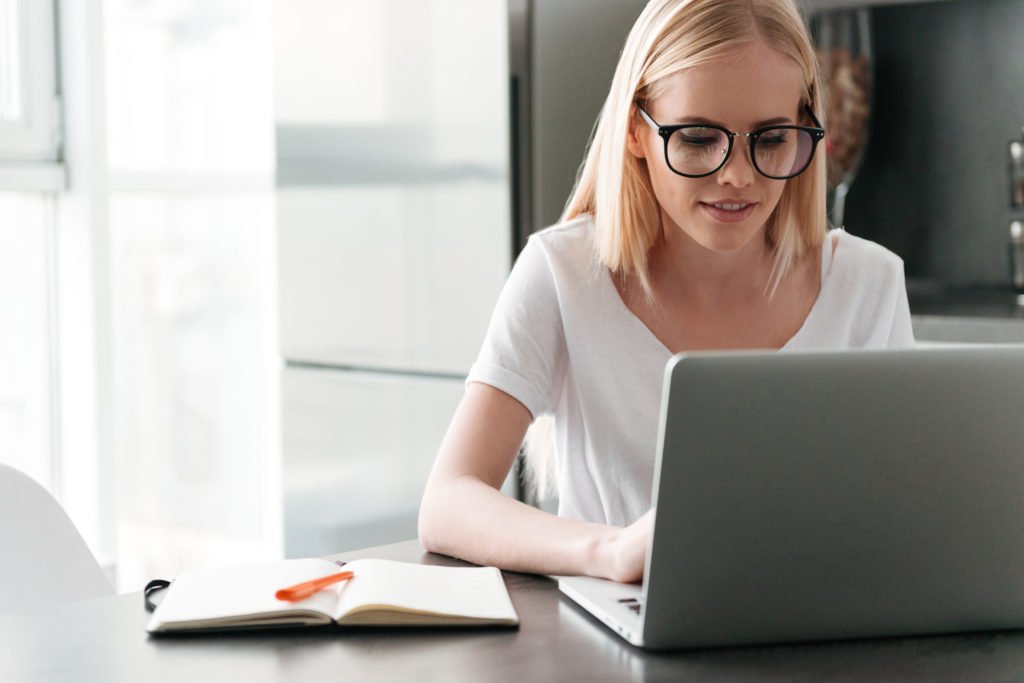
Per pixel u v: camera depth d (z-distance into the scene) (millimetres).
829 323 1466
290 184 2850
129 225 3396
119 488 3406
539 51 2512
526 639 955
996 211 2857
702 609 921
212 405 3553
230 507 3570
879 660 914
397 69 2629
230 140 3539
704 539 905
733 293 1442
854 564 937
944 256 2945
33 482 1434
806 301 1470
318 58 2764
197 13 3463
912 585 955
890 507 927
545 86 2529
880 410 906
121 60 3367
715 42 1220
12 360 3002
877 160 3021
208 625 973
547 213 2547
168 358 3479
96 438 2971
